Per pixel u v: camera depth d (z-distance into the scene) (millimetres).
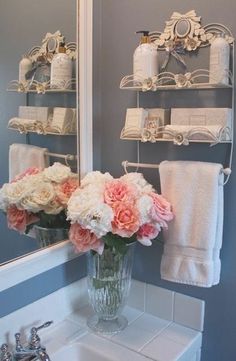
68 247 1284
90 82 1364
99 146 1430
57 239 1264
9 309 1104
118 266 1207
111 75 1370
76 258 1344
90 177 1233
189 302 1289
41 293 1211
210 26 1137
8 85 1103
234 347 1227
